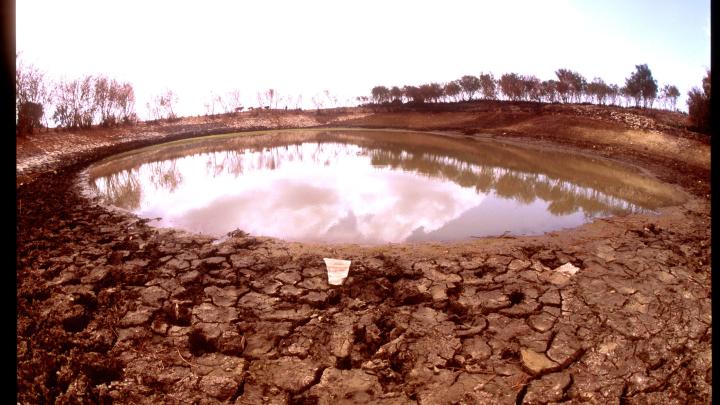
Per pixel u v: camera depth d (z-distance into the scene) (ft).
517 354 12.76
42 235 22.75
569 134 74.74
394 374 11.92
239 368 12.08
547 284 17.25
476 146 72.74
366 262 19.58
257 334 13.84
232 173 46.39
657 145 57.41
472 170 47.80
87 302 15.64
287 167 50.49
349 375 11.89
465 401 10.82
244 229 25.76
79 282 17.28
